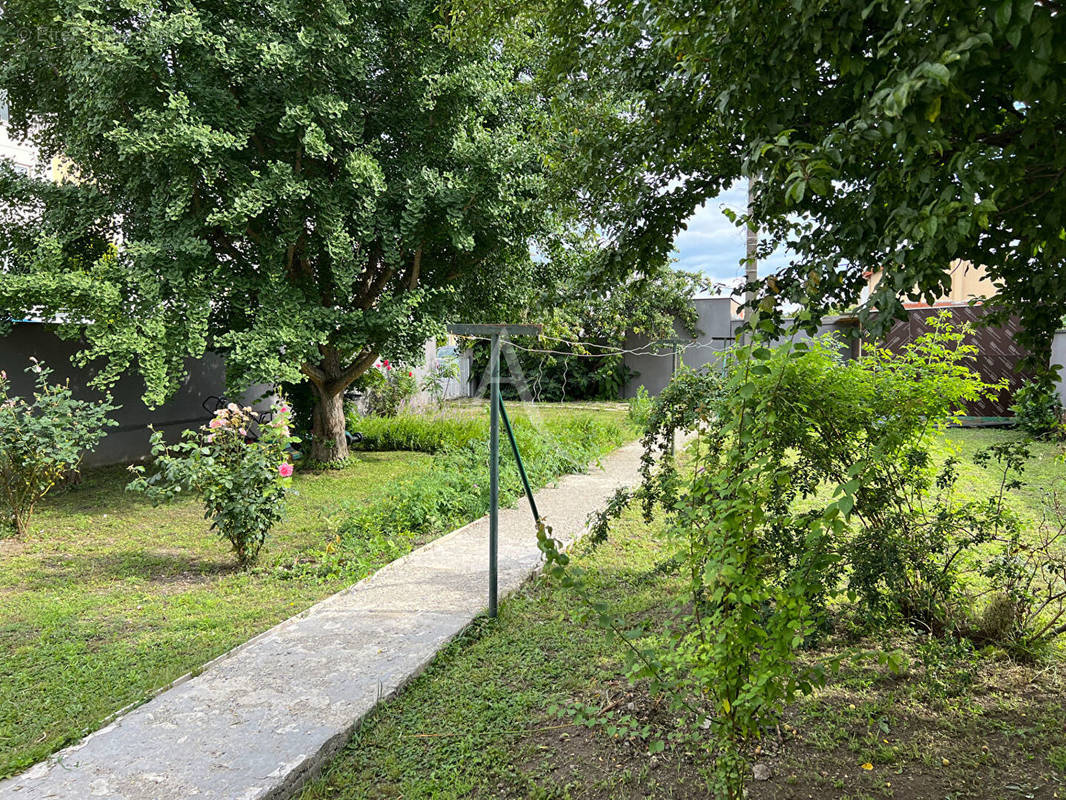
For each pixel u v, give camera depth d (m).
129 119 7.34
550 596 4.60
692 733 2.72
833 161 1.80
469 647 3.79
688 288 19.67
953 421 3.56
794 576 2.07
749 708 1.98
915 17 1.44
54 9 7.05
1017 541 3.60
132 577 5.11
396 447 11.99
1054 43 1.32
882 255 2.28
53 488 8.19
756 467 1.98
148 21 6.84
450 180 8.09
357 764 2.71
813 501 6.06
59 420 6.68
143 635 4.02
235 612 4.39
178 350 7.52
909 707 2.98
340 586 4.89
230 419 5.55
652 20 2.80
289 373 7.76
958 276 13.34
